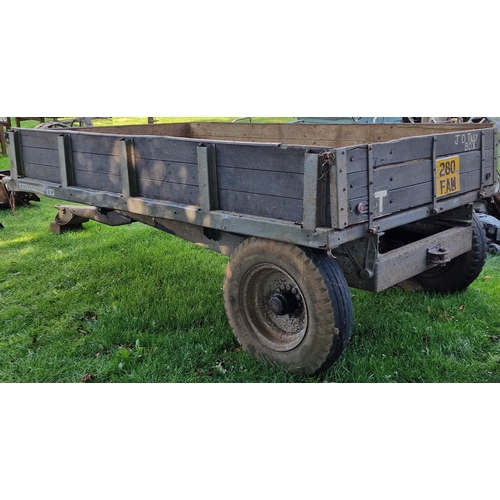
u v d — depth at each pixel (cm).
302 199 314
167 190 391
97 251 616
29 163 510
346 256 357
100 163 436
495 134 425
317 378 345
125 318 432
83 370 369
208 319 430
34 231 711
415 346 385
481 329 405
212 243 399
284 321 362
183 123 649
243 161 340
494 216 625
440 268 462
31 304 478
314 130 550
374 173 321
